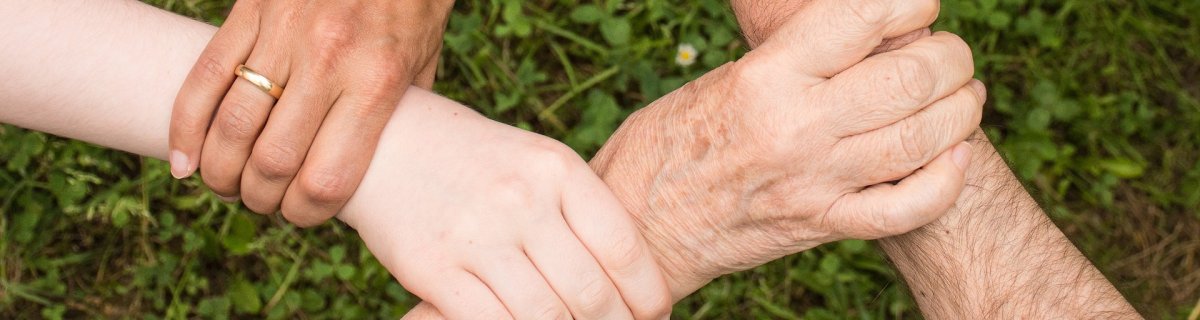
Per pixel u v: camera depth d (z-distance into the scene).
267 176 1.37
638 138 1.45
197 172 2.51
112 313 2.53
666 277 1.49
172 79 1.40
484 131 1.41
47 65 1.33
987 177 1.36
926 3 1.21
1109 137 2.76
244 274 2.56
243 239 2.50
